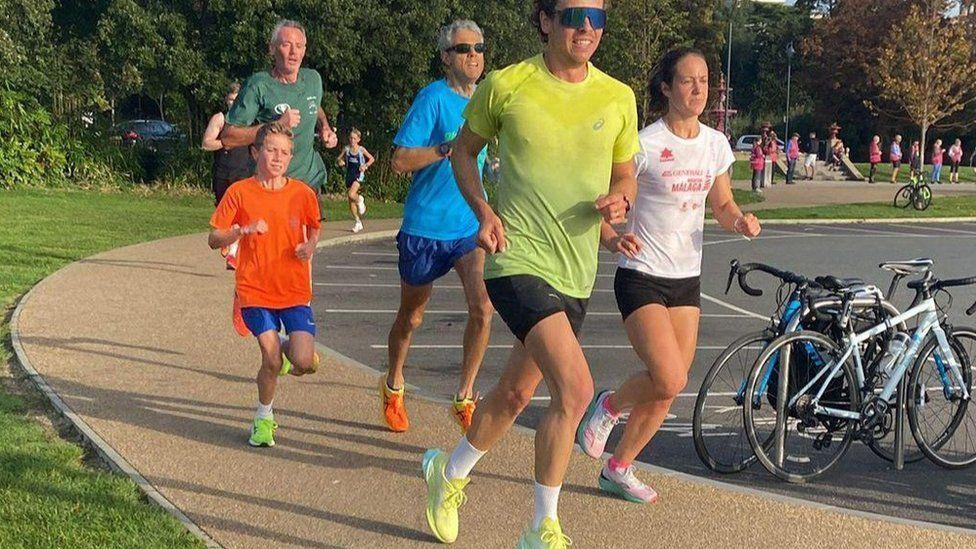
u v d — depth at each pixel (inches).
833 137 1978.3
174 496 187.0
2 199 840.9
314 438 226.7
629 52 1619.1
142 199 932.6
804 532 182.2
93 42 1010.1
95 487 185.0
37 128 982.4
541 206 153.9
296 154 267.0
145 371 279.6
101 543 159.5
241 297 212.7
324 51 991.6
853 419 229.1
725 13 3189.0
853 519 189.3
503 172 157.1
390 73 1053.8
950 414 251.0
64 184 992.9
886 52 1717.5
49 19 956.0
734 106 3203.7
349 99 1095.6
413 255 221.0
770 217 1109.1
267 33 954.7
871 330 230.7
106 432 223.0
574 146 153.3
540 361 150.9
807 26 3088.1
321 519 179.3
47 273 458.0
